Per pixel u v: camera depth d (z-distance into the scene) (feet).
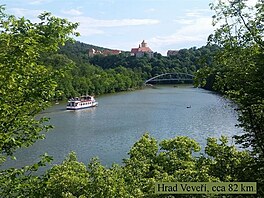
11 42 34.50
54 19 38.14
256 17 46.91
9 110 35.55
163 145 89.71
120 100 391.65
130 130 208.44
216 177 57.57
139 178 78.69
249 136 48.16
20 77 35.14
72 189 65.77
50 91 37.96
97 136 190.29
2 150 36.81
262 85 43.24
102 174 67.92
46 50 37.45
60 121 244.01
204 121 237.45
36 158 142.82
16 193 37.37
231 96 47.67
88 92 446.60
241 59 46.80
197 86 52.21
